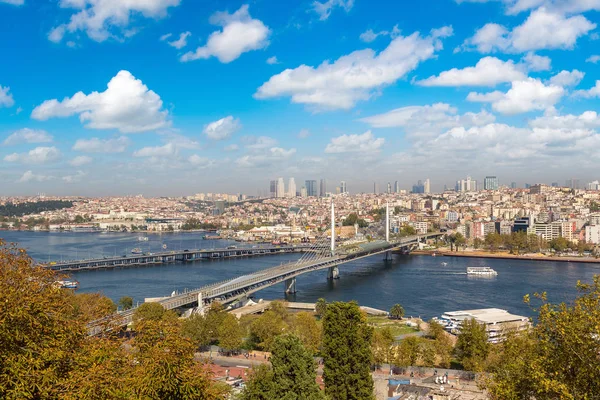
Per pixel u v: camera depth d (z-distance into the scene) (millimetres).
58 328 52344
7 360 45188
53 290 57594
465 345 149500
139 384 53219
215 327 172375
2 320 45438
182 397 54812
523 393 60938
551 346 59531
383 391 125938
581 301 59906
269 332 167875
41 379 46781
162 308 192375
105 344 58844
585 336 56156
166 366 54406
